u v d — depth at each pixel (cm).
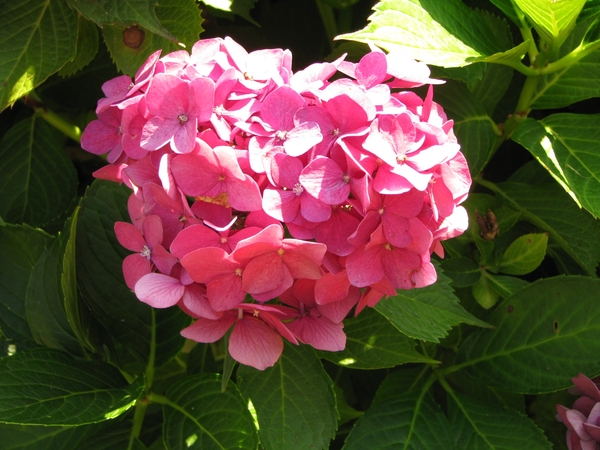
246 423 41
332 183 34
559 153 46
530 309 47
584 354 46
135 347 45
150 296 34
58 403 40
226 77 35
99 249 43
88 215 44
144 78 38
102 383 42
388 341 46
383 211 35
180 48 45
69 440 43
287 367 43
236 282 35
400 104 36
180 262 35
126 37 45
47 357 41
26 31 44
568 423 46
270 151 34
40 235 45
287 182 34
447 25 44
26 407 39
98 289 44
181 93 35
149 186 35
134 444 43
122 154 38
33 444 43
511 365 47
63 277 40
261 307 35
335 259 35
